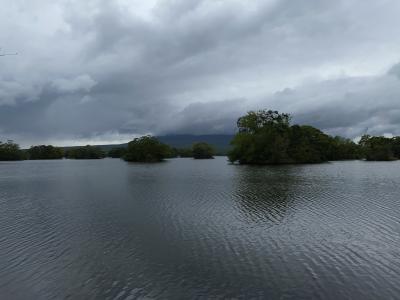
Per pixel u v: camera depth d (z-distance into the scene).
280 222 31.64
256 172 96.75
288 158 146.00
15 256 23.08
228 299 16.67
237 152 149.50
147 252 23.50
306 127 179.12
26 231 29.69
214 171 105.25
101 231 29.19
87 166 159.38
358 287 17.69
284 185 61.56
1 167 157.50
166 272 19.95
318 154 168.00
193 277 19.20
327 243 24.91
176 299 16.72
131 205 41.94
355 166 127.00
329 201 42.78
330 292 17.22
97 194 53.38
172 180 76.12
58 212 38.31
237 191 53.66
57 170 127.38
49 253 23.59
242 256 22.47
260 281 18.58
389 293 16.98
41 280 19.14
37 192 57.97
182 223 31.66
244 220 32.66
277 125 151.75
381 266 20.36
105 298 16.95
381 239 25.66
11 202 46.62
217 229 29.30
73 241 26.33
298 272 19.69
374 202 41.62
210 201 44.03
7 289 18.08
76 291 17.73
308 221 31.86
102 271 20.23
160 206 40.81
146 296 17.08
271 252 23.17
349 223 30.78
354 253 22.67
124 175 94.69
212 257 22.34
